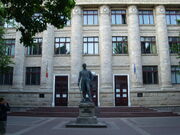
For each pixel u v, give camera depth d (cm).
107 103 2311
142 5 2542
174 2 2519
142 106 2284
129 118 1592
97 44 2509
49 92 2356
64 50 2509
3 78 2445
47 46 2458
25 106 2331
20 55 2452
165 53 2441
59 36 2523
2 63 2078
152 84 2420
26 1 938
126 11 2580
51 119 1519
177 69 2469
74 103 2323
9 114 1798
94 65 2438
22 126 1134
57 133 895
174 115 1736
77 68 2397
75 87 2358
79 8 2538
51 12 1024
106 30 2470
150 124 1233
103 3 2505
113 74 2414
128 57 2466
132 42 2450
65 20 1026
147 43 2525
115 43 2512
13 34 2531
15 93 2361
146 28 2538
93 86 2392
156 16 2548
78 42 2459
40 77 2438
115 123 1281
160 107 2292
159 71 2438
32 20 977
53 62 2469
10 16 974
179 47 2205
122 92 2384
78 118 1134
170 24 2552
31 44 1032
